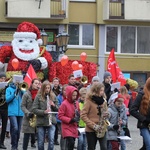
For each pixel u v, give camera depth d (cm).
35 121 1791
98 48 4747
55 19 4584
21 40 3262
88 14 4722
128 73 4806
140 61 4838
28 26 3297
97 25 4747
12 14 4478
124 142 1769
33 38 3288
